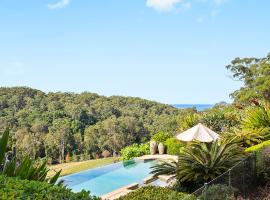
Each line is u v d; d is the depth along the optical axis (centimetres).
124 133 8150
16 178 581
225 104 5559
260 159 1448
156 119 8256
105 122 8169
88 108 8344
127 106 8744
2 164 656
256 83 4681
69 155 7556
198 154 1481
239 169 1278
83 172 2153
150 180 1756
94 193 1750
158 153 2558
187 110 7919
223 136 2033
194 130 1686
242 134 1969
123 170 2192
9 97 7881
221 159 1436
